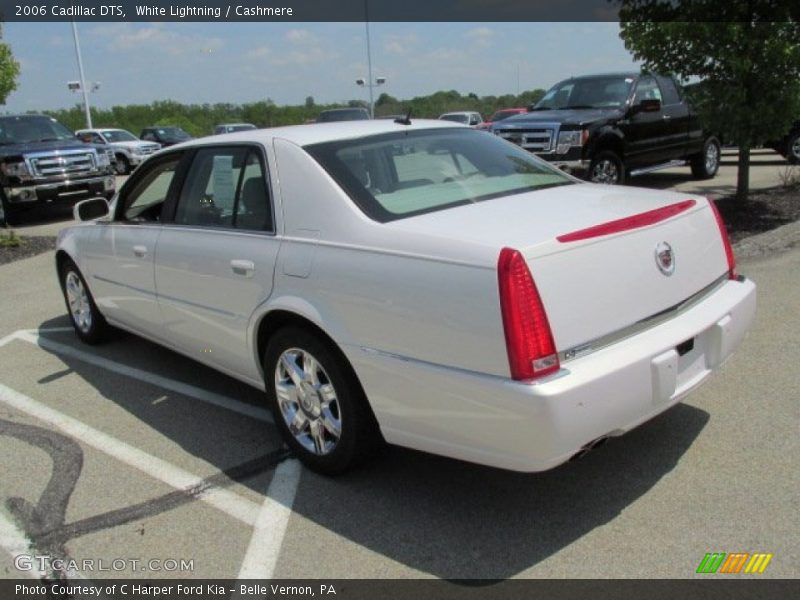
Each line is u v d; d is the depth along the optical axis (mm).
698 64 8758
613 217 3098
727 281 3607
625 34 9070
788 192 10617
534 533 3072
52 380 5312
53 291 8180
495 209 3305
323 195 3498
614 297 2906
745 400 4102
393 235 3133
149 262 4613
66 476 3865
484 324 2732
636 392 2846
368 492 3492
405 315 2984
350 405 3375
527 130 10680
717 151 13602
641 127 11289
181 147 4590
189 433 4301
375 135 3951
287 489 3582
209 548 3160
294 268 3484
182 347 4645
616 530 3043
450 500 3371
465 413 2852
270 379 3820
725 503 3164
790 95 8523
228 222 4031
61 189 13641
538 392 2621
